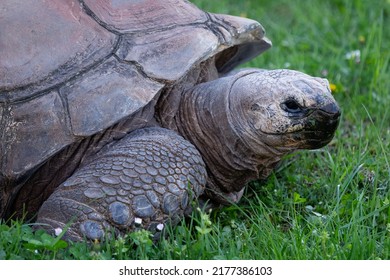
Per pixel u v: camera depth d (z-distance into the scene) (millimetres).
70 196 3977
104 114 4012
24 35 4125
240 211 4598
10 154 3996
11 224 4117
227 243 4047
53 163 4195
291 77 4250
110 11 4340
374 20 7379
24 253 3850
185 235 4008
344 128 5742
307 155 5238
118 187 3959
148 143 4109
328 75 6434
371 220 4316
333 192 4672
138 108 4055
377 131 5184
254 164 4457
